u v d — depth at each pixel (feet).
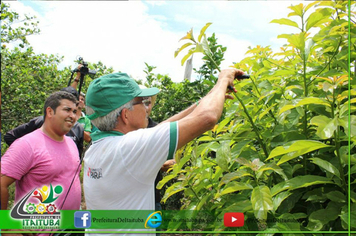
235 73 4.77
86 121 9.63
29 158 6.20
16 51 15.25
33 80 15.80
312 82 5.14
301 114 4.77
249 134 5.32
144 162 3.88
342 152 4.44
